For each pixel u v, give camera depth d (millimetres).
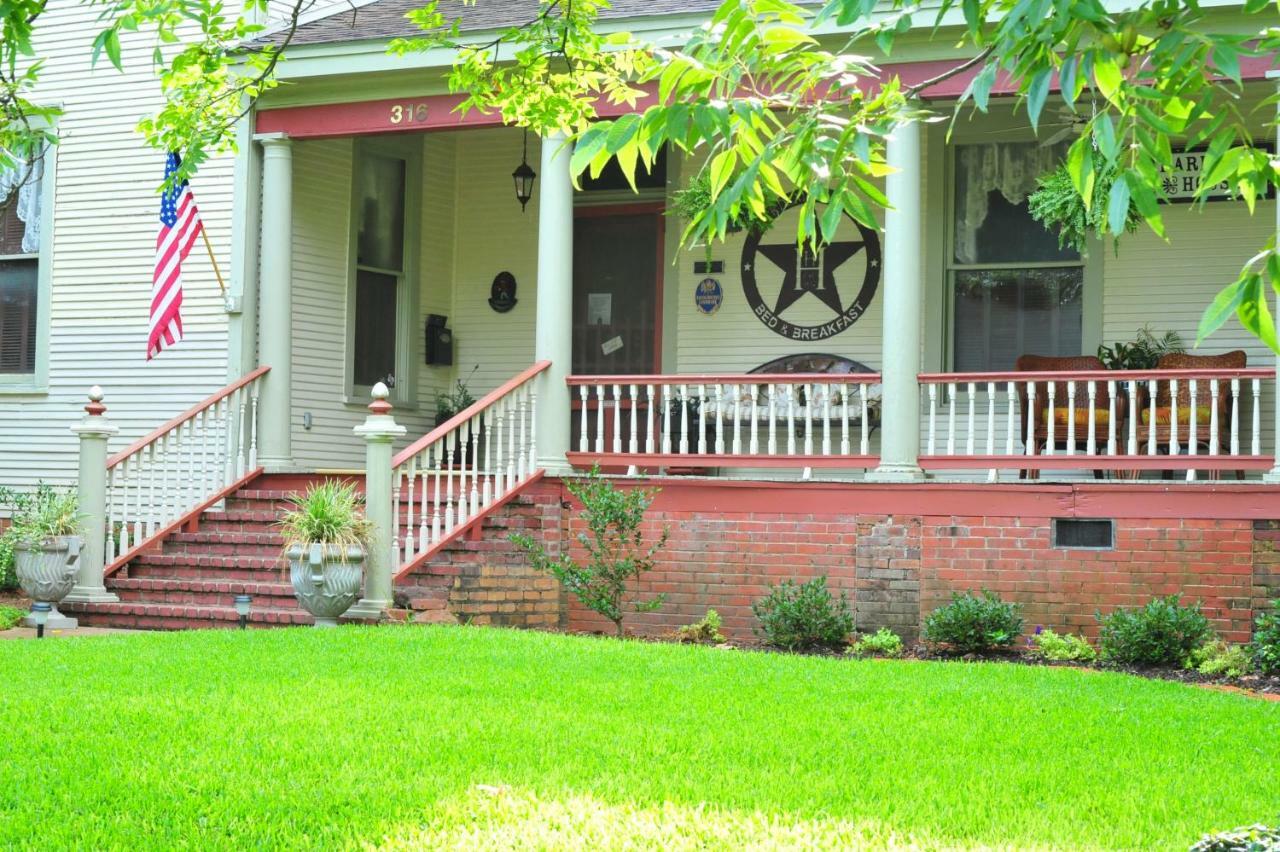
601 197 14953
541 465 12531
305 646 9094
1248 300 4020
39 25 15141
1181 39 4359
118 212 14820
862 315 13984
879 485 11578
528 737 6672
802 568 11758
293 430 14117
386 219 15039
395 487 11977
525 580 11914
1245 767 6555
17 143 9156
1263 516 10727
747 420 14320
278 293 13578
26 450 15039
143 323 14617
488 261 15391
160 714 6938
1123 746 6883
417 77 12961
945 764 6414
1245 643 10688
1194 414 11148
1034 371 12320
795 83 5555
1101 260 13242
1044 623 11156
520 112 9352
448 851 5027
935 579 11422
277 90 13445
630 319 14867
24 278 15242
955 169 13648
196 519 13062
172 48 14617
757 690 7957
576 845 5090
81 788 5688
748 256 14359
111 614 11914
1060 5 4273
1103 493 11078
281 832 5203
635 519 11430
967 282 13633
